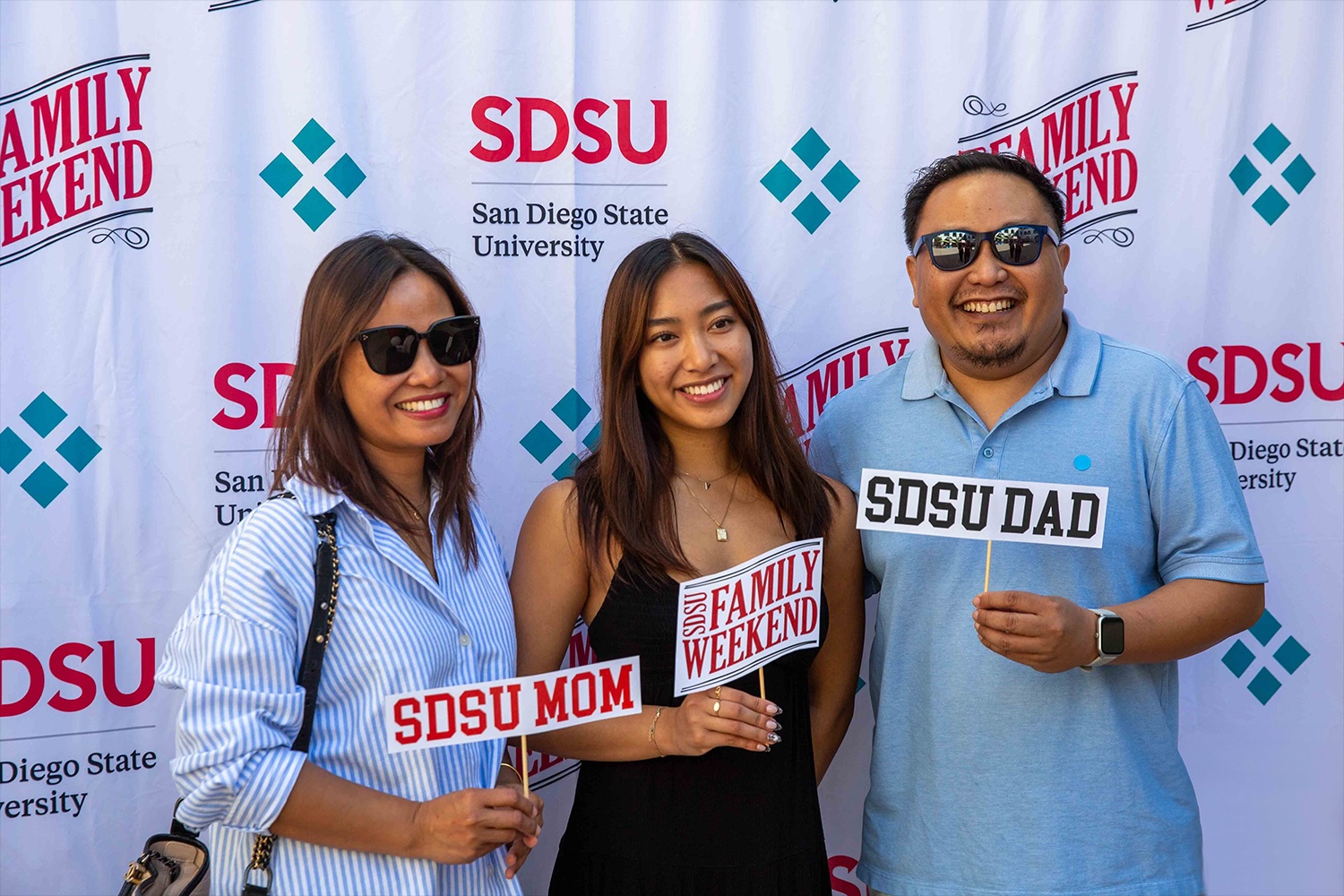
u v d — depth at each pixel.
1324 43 2.50
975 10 2.41
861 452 2.08
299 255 2.22
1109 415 1.93
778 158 2.40
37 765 2.15
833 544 2.03
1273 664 2.54
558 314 2.34
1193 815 1.94
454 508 1.75
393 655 1.53
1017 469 1.92
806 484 1.98
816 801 1.92
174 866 1.66
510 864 1.64
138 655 2.19
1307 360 2.54
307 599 1.51
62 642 2.16
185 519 2.20
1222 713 2.53
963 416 1.99
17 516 2.13
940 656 1.93
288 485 1.60
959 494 1.80
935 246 1.89
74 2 2.11
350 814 1.46
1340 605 2.54
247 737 1.39
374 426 1.64
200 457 2.21
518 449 2.35
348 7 2.21
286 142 2.21
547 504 1.95
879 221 2.44
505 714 1.55
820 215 2.42
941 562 1.94
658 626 1.84
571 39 2.29
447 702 1.52
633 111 2.34
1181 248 2.49
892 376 2.11
